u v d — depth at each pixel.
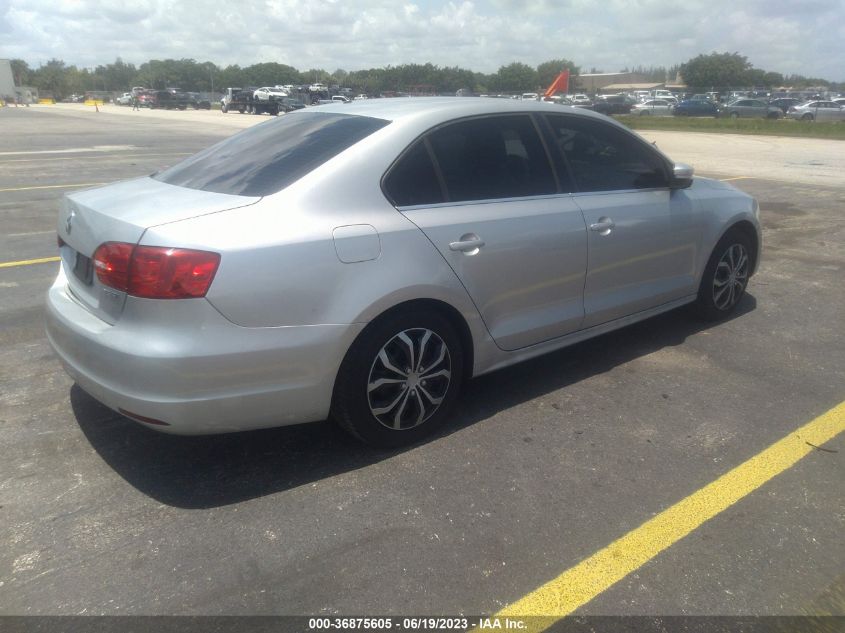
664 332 5.20
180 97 63.31
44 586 2.55
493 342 3.77
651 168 4.62
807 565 2.70
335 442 3.57
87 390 3.14
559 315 4.07
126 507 3.02
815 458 3.46
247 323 2.89
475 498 3.10
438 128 3.60
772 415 3.91
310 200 3.11
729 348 4.89
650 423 3.80
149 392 2.83
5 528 2.87
